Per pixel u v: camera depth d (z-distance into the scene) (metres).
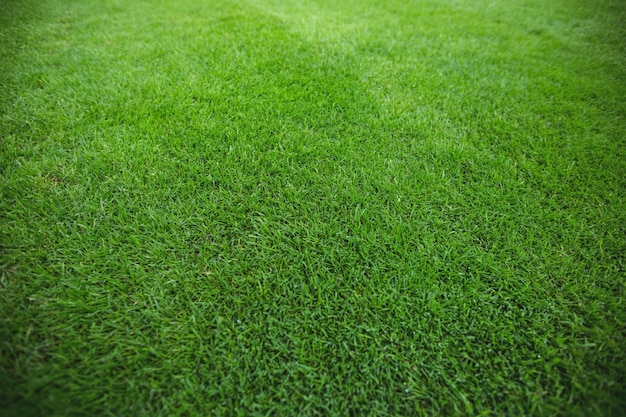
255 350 1.34
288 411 1.21
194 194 1.86
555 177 2.04
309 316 1.45
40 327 1.34
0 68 2.64
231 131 2.21
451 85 2.79
